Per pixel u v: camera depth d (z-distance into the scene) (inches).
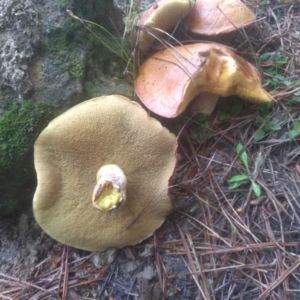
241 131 11.3
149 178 9.6
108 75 11.3
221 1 12.0
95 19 11.3
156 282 9.3
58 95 9.7
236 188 10.4
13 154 9.4
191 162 11.0
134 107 8.7
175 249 9.7
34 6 9.9
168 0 11.2
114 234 9.7
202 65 10.1
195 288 9.1
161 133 9.0
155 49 12.4
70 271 9.6
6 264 9.8
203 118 11.5
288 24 14.2
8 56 9.2
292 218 9.7
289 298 8.7
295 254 9.2
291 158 10.7
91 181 9.4
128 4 15.1
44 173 8.9
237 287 9.0
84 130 8.7
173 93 10.2
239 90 10.6
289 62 12.6
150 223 9.9
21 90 9.2
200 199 10.2
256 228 9.8
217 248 9.5
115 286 9.4
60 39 10.0
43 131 8.6
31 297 9.2
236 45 13.2
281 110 11.5
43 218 9.3
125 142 9.0
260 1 15.2
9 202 10.1
